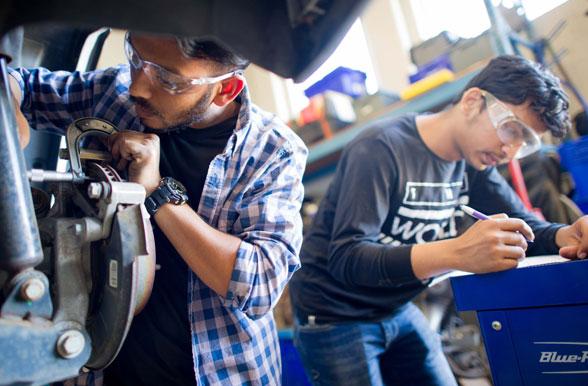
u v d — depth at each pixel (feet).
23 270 1.22
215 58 1.89
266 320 2.69
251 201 2.38
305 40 1.66
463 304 2.41
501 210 4.09
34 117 2.67
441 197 3.84
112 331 1.39
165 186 2.10
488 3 5.41
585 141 4.58
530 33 6.09
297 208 2.51
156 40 1.77
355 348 3.52
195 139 2.56
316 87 8.05
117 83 2.67
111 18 1.26
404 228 3.70
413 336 3.98
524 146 3.45
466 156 3.67
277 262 2.22
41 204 1.72
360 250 3.10
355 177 3.36
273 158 2.48
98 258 1.56
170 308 2.40
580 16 5.68
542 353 2.15
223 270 2.07
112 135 2.11
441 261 2.63
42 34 2.82
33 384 1.19
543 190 4.92
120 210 1.48
